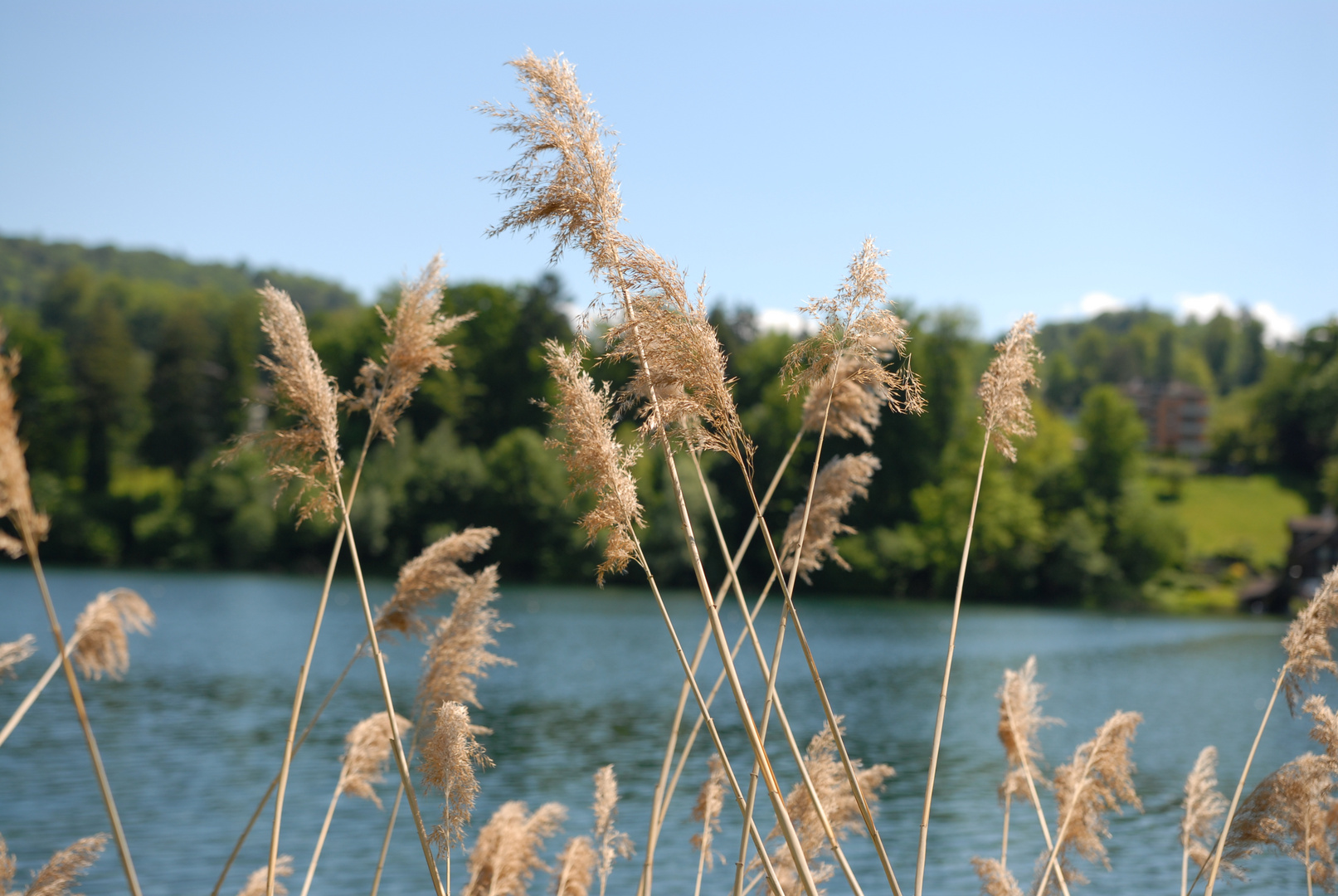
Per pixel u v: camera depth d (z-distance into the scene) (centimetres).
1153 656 4622
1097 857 596
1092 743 610
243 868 1303
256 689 2995
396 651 3853
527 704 2906
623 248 400
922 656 4403
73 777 1822
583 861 621
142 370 10638
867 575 7900
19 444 395
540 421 9481
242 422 9756
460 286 10031
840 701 3083
